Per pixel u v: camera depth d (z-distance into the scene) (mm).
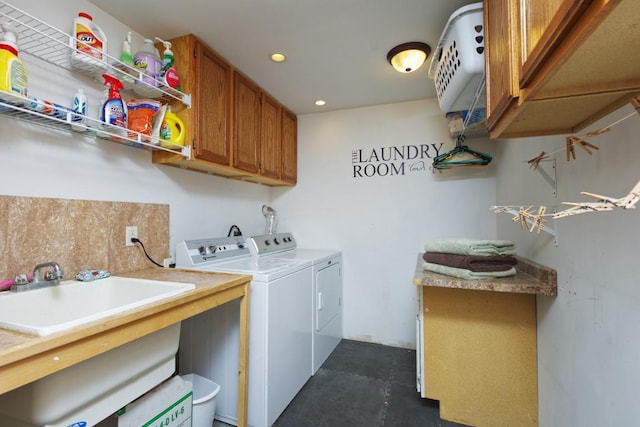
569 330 1195
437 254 1721
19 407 910
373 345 2721
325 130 2977
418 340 1771
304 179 3041
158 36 1744
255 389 1632
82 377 967
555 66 612
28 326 777
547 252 1417
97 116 1496
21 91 1069
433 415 1742
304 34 1727
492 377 1630
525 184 1704
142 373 1203
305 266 2094
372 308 2789
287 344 1834
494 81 1037
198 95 1749
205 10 1521
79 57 1290
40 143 1286
